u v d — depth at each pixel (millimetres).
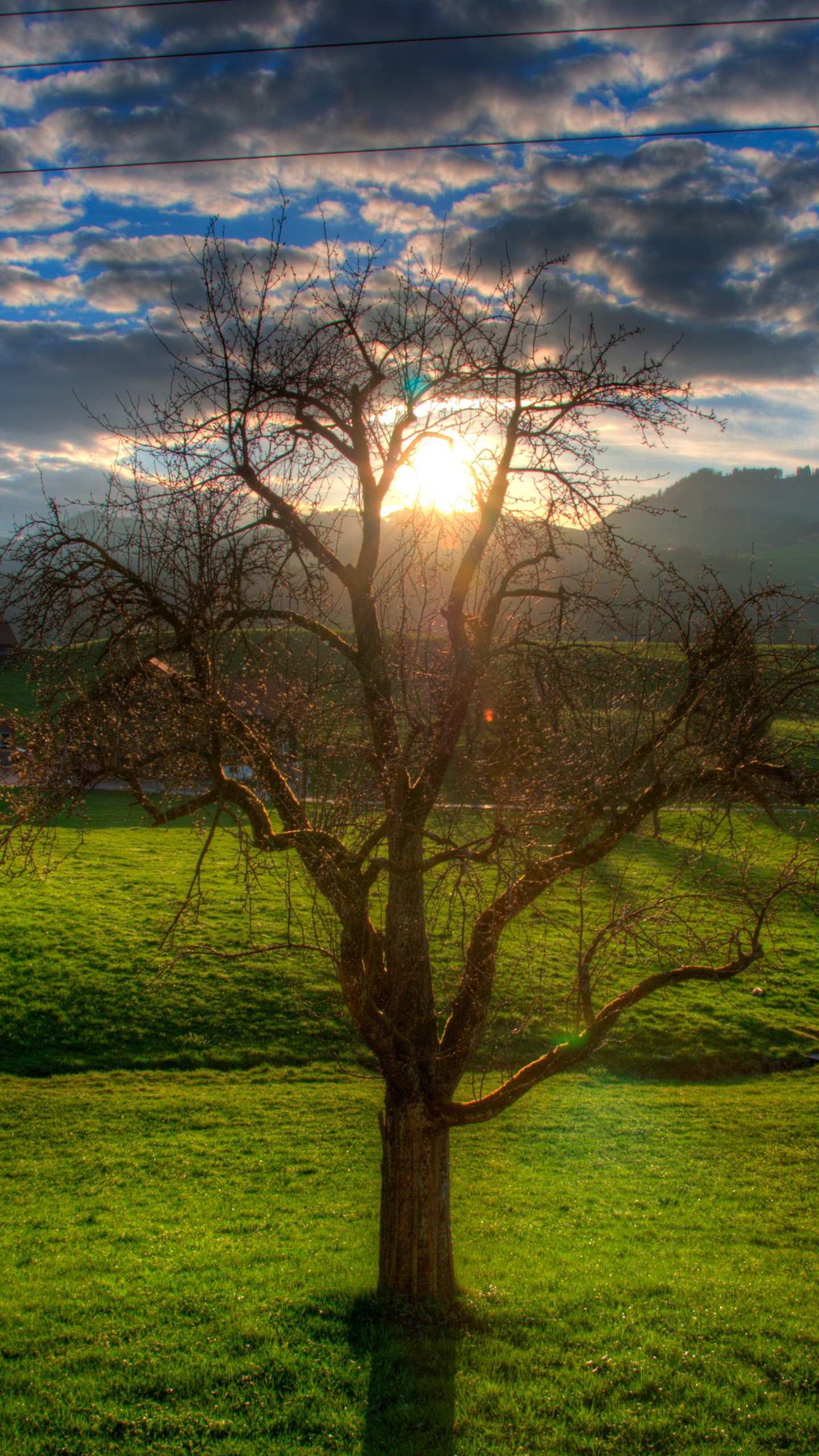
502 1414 8828
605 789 9953
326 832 9312
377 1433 8438
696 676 10180
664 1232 15828
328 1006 28172
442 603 10078
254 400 9500
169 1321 10664
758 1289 12547
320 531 10383
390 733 9969
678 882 11172
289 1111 22047
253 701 9719
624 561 9961
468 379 9891
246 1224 15398
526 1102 23453
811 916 39938
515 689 9867
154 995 27766
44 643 9188
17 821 8914
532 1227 15891
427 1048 10977
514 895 10602
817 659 9977
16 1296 11547
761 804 10406
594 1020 10617
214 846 44562
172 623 9039
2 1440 8133
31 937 30766
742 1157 20172
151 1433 8359
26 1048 24938
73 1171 18078
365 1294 11234
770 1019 29688
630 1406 9047
